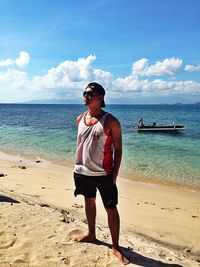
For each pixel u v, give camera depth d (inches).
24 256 170.2
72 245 183.9
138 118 2773.1
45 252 174.7
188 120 2554.1
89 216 186.9
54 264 163.8
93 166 168.2
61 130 1387.8
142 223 265.4
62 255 172.7
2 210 235.0
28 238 189.6
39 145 882.8
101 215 269.1
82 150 172.2
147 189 428.8
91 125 166.7
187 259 188.4
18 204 254.4
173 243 227.3
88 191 178.5
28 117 2758.4
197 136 1198.9
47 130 1389.0
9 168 535.5
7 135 1163.3
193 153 760.3
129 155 723.4
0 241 185.8
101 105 168.4
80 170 173.5
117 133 164.2
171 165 607.8
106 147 165.3
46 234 195.9
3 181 406.9
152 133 1299.2
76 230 203.0
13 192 332.5
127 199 358.0
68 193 353.4
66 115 3238.2
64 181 440.1
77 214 263.0
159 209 319.3
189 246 224.2
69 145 882.8
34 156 705.6
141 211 305.1
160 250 195.0
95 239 191.9
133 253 182.2
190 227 265.7
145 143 965.2
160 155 725.9
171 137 1156.5
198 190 432.1
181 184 466.0
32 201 292.7
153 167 586.6
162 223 270.2
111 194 169.8
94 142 165.8
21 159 663.1
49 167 575.8
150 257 179.9
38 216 225.3
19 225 207.6
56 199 319.6
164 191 420.2
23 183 402.6
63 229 203.9
